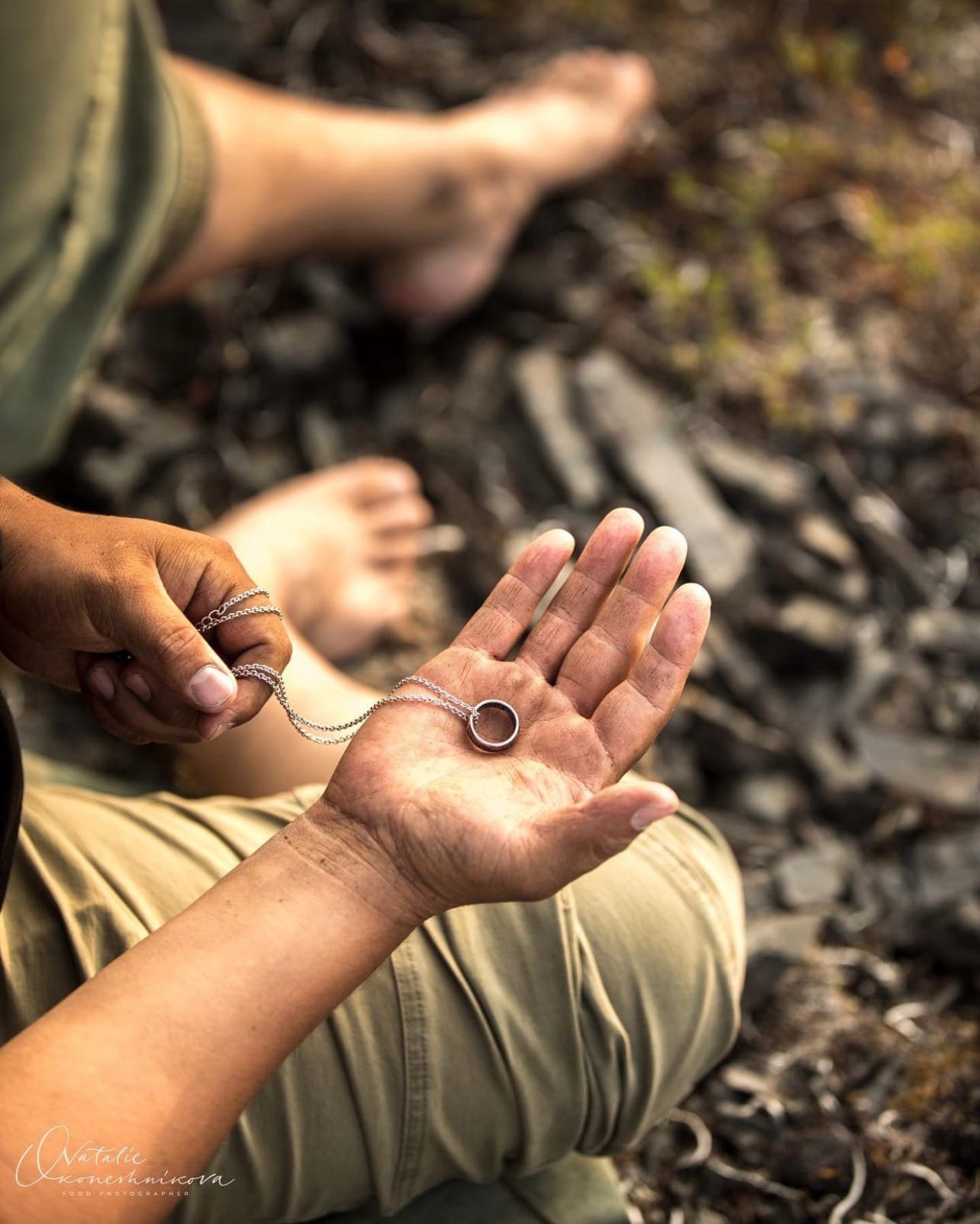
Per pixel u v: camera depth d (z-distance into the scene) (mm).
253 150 1338
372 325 1702
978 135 1962
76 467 1499
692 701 1343
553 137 1663
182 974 747
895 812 1289
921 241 1794
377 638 1425
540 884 750
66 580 833
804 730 1348
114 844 901
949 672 1400
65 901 862
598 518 1527
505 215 1627
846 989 1176
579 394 1609
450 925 888
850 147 1899
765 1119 1084
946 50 2045
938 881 1238
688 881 933
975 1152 1070
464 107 1899
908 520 1536
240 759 1062
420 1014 872
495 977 886
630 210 1810
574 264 1755
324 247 1527
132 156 1257
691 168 1856
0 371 1190
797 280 1753
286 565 1287
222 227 1335
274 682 855
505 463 1587
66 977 847
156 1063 733
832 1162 1060
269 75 1866
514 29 1981
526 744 814
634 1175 1068
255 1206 874
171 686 823
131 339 1628
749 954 1160
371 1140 870
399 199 1511
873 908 1229
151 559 844
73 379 1246
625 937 908
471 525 1535
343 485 1382
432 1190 974
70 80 1172
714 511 1494
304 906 766
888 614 1452
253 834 927
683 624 808
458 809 768
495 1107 891
